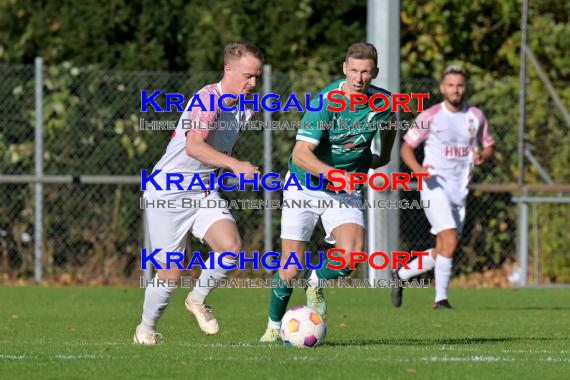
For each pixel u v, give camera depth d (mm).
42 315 33031
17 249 45531
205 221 23078
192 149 22047
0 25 47688
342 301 39438
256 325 30391
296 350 22250
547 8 52750
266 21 49031
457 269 48188
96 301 37938
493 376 18984
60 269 45531
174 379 18391
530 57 47344
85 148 45375
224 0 48406
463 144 36625
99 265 45656
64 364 19938
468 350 23000
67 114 45188
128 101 45438
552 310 36094
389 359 20781
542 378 18891
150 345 23516
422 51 51781
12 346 23438
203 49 47875
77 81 45344
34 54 47938
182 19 48562
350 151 24922
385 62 41844
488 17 52562
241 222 45250
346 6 49875
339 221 24828
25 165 45156
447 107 36438
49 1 47875
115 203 45562
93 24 47500
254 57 22766
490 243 48156
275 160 45188
